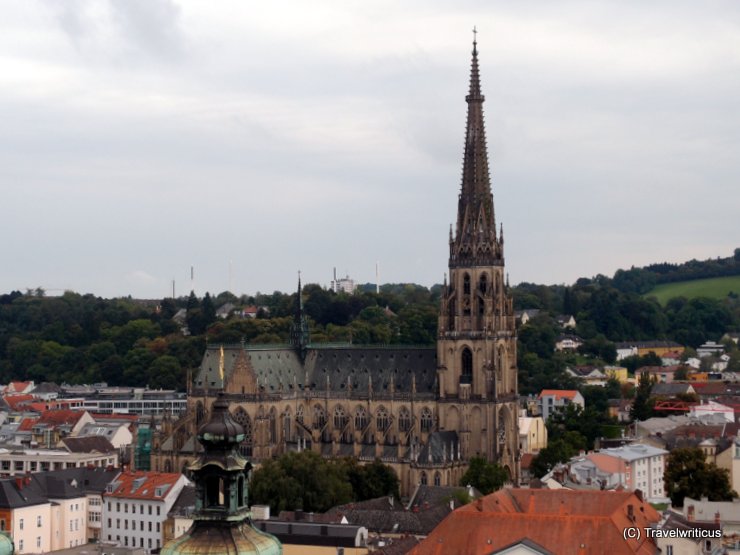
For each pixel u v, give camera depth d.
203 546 123.00
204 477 126.50
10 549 137.38
